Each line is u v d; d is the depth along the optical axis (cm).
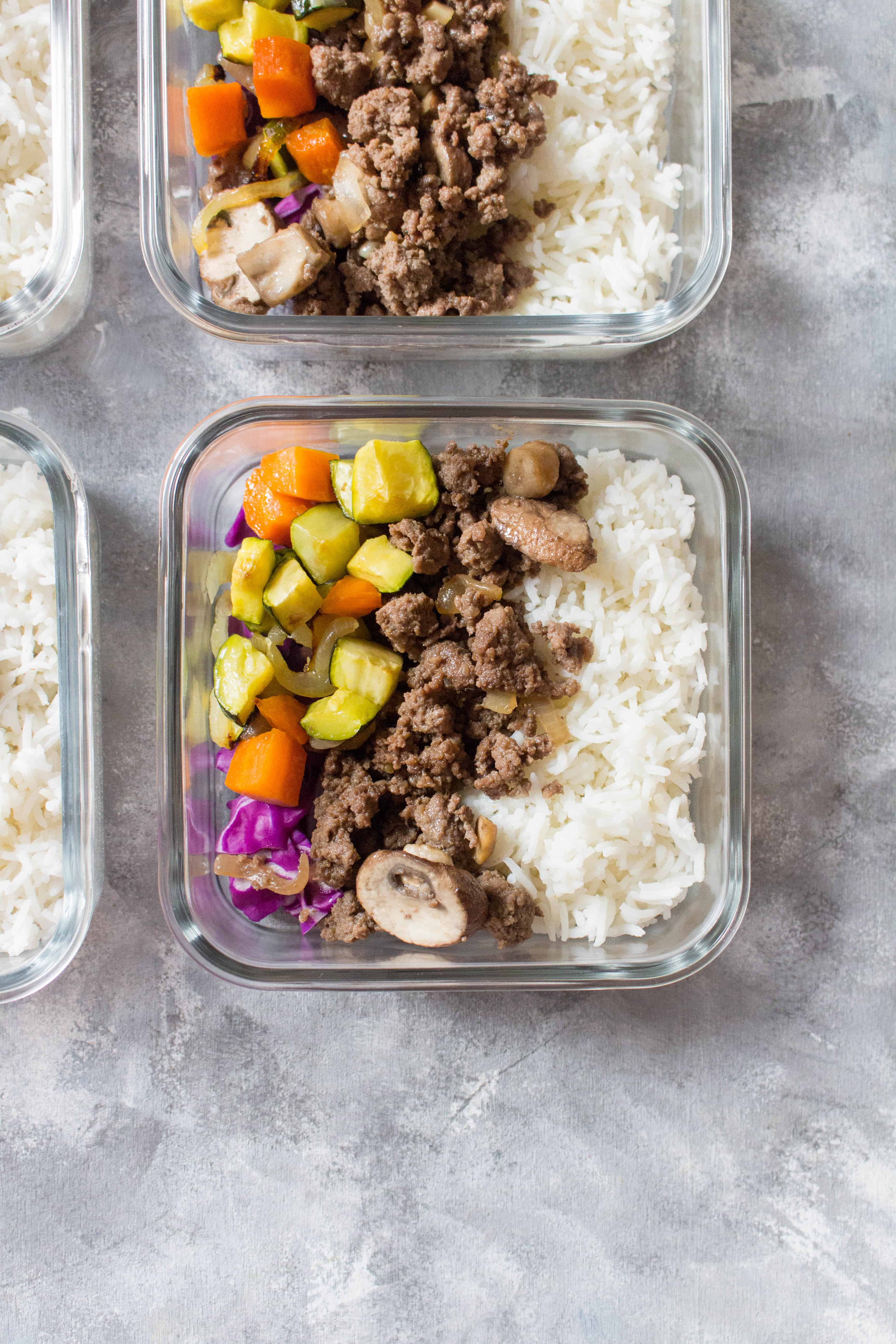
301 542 60
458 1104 65
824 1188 66
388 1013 65
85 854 62
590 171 62
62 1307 65
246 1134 65
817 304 66
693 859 62
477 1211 65
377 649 61
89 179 64
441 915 60
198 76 62
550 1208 65
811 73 66
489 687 60
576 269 63
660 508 62
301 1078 65
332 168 61
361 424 61
